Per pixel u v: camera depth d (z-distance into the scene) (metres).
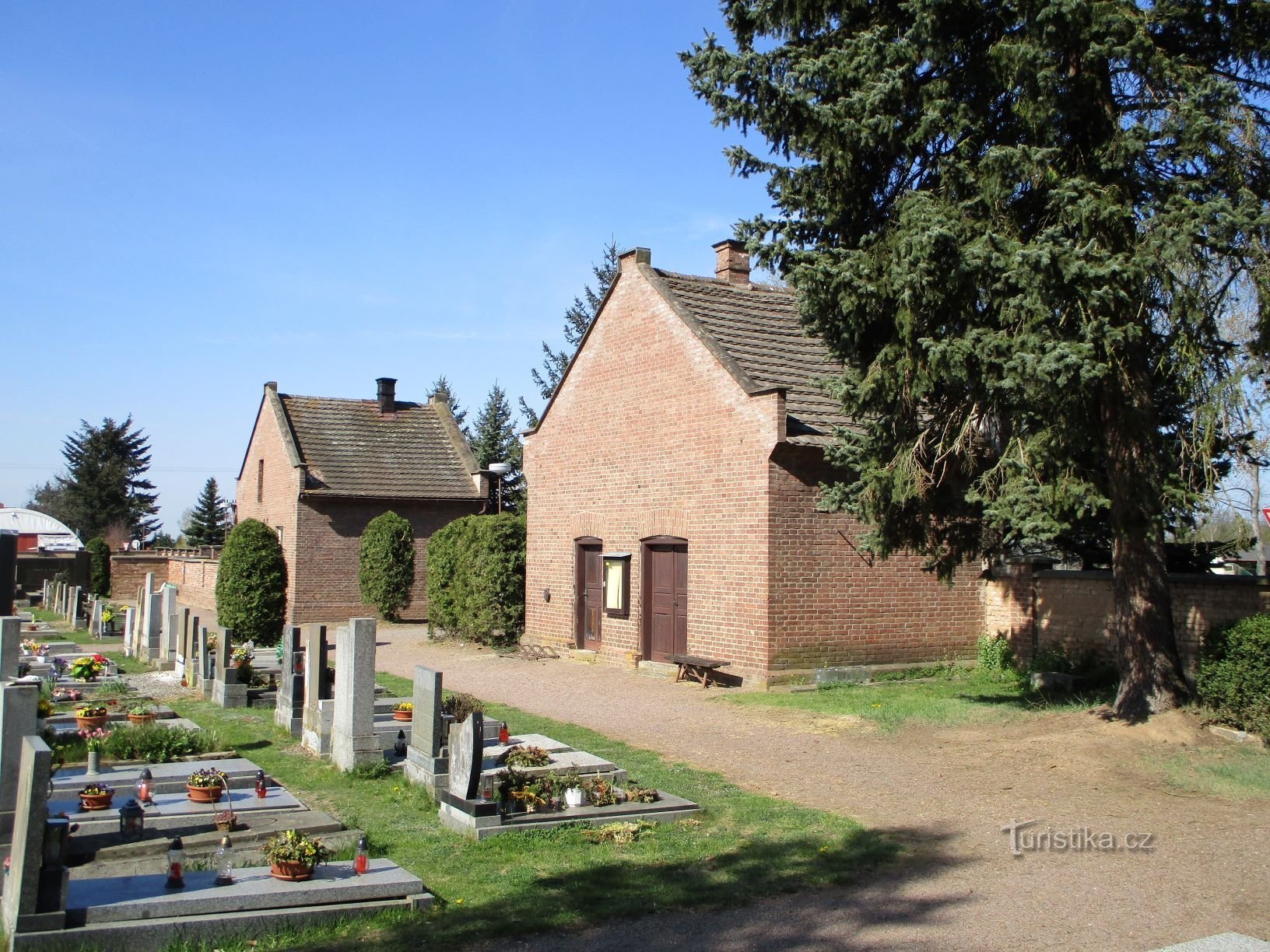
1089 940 6.37
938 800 9.80
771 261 12.55
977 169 11.30
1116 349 10.73
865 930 6.55
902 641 17.97
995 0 11.41
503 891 7.29
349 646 11.23
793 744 12.54
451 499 35.28
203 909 6.51
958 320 11.46
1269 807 9.27
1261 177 10.96
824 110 11.69
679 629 18.81
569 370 22.53
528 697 16.62
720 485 17.75
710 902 7.07
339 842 8.32
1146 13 10.89
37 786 6.18
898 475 12.43
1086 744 11.27
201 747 11.84
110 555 46.03
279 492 35.19
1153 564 12.16
